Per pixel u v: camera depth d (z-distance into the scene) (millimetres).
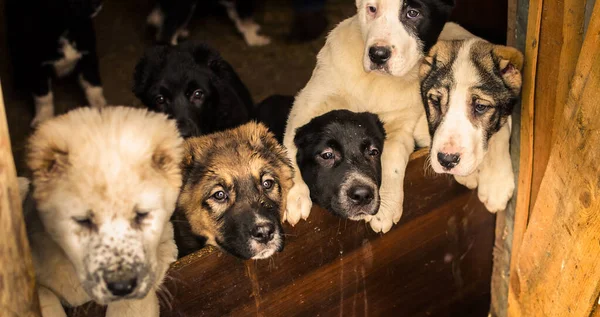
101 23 2477
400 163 1481
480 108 1440
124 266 1181
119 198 1186
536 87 1458
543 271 1462
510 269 1560
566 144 1380
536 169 1492
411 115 1568
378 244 1496
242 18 2393
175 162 1241
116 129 1208
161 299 1324
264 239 1332
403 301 1579
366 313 1546
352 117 1480
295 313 1465
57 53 2049
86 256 1186
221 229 1351
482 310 1687
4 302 1140
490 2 1711
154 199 1203
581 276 1394
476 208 1572
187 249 1407
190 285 1341
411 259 1548
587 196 1358
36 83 2053
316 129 1471
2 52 2100
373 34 1507
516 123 1504
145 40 2408
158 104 1737
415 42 1518
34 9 1998
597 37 1315
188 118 1721
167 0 2311
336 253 1459
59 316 1226
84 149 1188
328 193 1438
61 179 1186
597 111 1326
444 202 1533
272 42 2422
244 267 1378
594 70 1323
